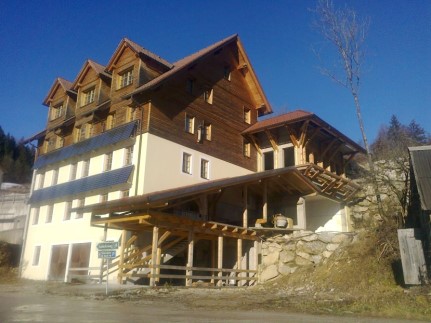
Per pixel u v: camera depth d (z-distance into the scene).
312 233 19.91
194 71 26.56
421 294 11.30
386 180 21.98
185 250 22.62
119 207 16.84
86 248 23.50
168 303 11.50
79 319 7.87
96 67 26.98
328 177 23.83
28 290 16.27
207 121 26.80
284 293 14.67
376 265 14.87
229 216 24.81
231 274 20.67
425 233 12.90
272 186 23.67
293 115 27.64
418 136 43.66
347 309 10.18
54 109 30.94
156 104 23.27
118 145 23.92
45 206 28.31
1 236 33.25
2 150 81.62
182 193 16.86
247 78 31.50
